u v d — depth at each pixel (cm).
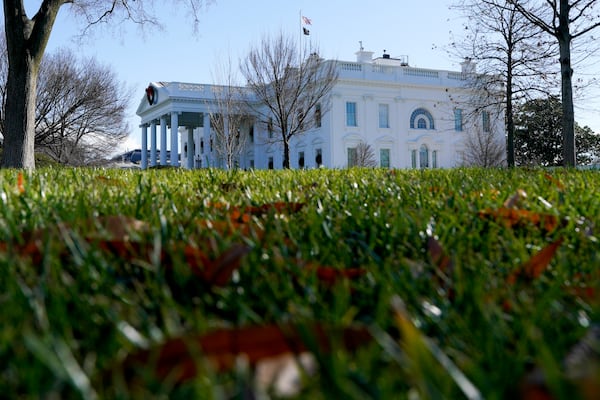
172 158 5222
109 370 69
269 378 65
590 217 211
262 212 230
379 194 302
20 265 117
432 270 135
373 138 4941
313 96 3228
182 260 121
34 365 74
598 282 116
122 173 613
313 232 167
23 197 230
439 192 305
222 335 69
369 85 4947
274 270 125
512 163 2538
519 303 108
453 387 71
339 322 90
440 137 5191
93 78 4353
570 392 53
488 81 2736
